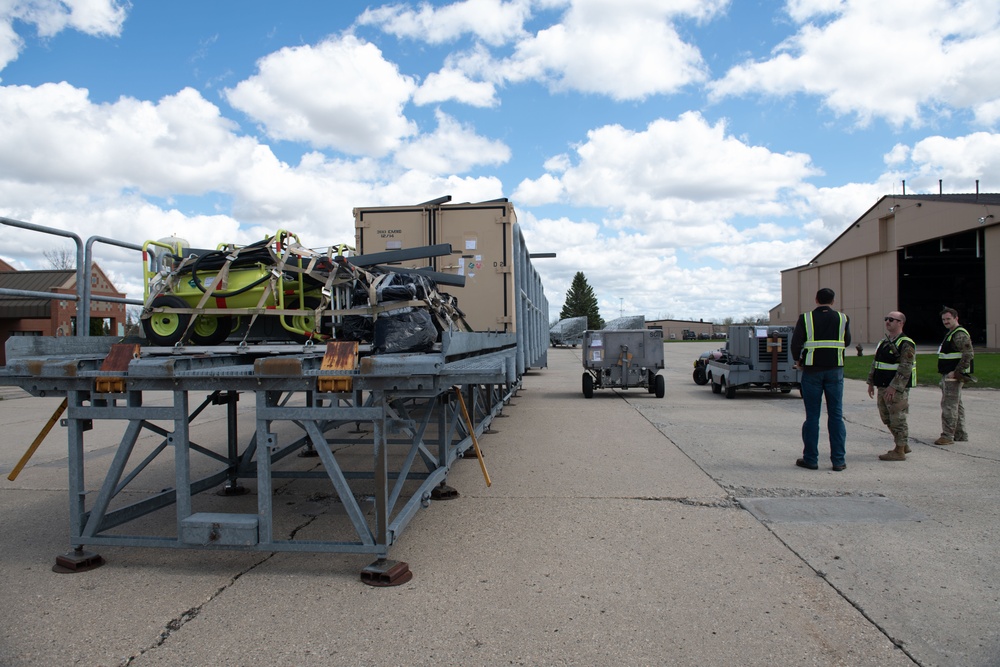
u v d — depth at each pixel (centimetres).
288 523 542
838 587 397
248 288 491
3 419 1278
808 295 5834
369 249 916
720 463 767
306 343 482
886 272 4634
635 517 549
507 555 459
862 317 4953
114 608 374
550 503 594
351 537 502
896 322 771
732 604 374
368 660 313
